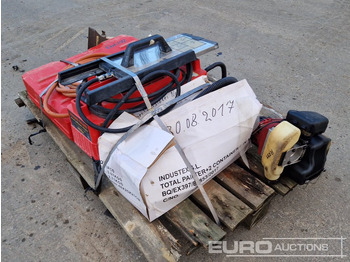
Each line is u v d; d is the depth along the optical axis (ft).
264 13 13.26
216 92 4.58
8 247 5.29
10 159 7.02
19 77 9.96
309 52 10.36
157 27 12.66
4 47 11.87
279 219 5.49
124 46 7.14
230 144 4.71
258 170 5.22
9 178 6.56
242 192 4.81
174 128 4.30
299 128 4.55
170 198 4.37
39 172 6.68
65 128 5.65
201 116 4.43
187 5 14.64
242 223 5.38
